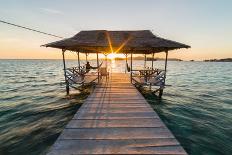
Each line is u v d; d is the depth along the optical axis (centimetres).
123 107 789
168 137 493
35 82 3136
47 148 721
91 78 1800
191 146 739
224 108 1388
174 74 5291
